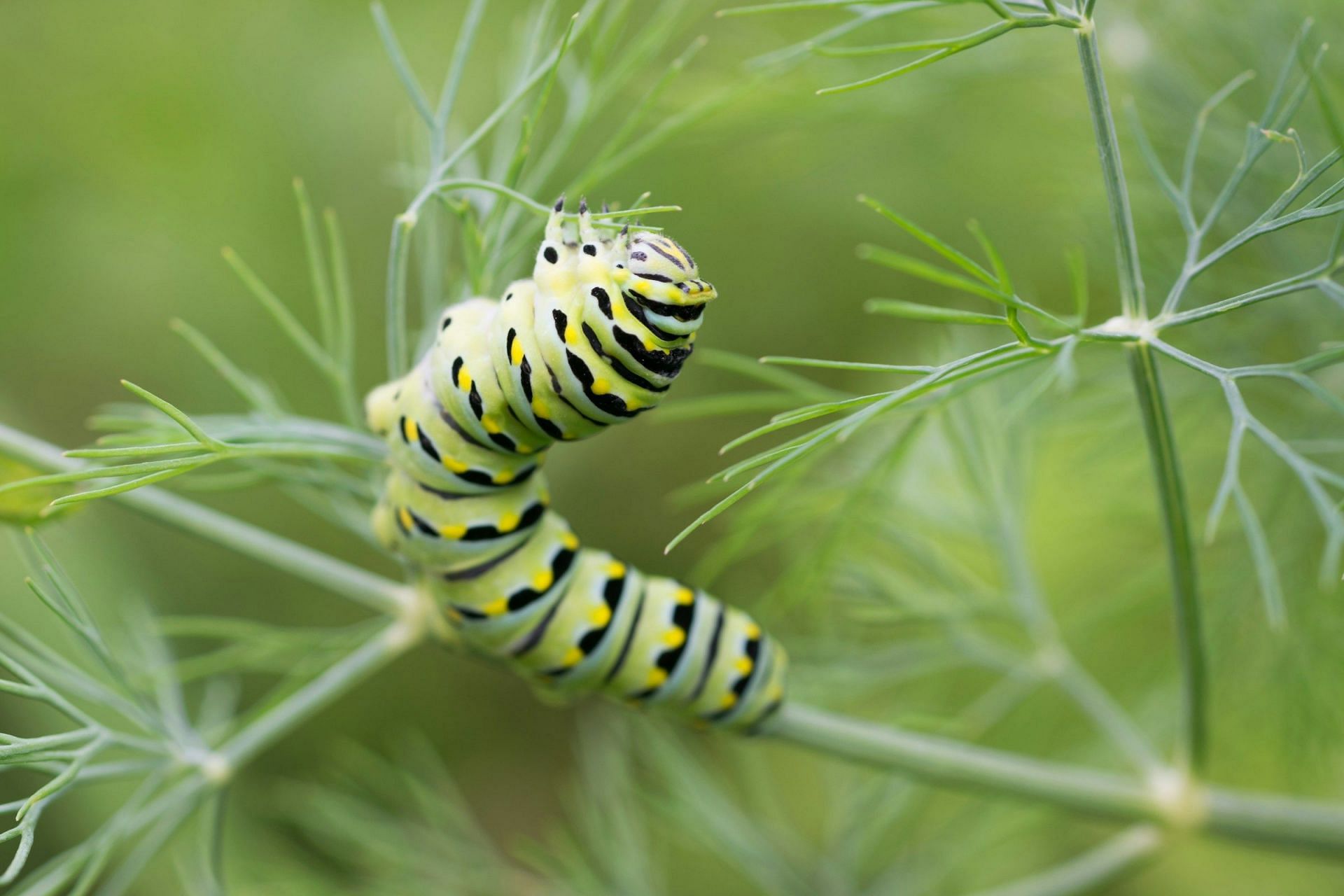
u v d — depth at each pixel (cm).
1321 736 23
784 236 31
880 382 27
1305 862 28
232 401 31
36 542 19
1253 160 19
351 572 21
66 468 20
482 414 19
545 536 20
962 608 23
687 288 18
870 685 23
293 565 21
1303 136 22
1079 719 26
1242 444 23
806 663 23
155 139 31
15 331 31
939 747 21
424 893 24
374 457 20
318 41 32
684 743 31
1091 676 26
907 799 24
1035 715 25
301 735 33
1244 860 28
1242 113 23
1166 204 23
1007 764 21
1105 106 18
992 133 25
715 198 29
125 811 20
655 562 34
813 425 32
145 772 20
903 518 24
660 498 33
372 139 31
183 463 19
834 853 24
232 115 32
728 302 32
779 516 22
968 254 26
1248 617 23
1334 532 18
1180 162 23
